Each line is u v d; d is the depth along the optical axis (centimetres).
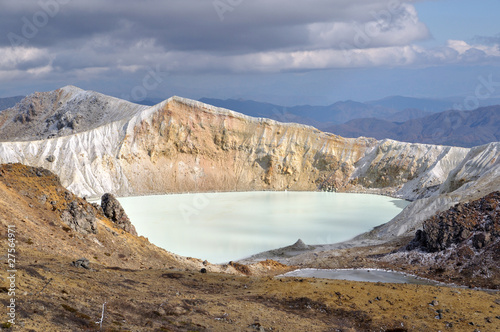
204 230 14162
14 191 7062
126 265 6856
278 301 5438
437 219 9969
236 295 5562
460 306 5278
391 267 9519
